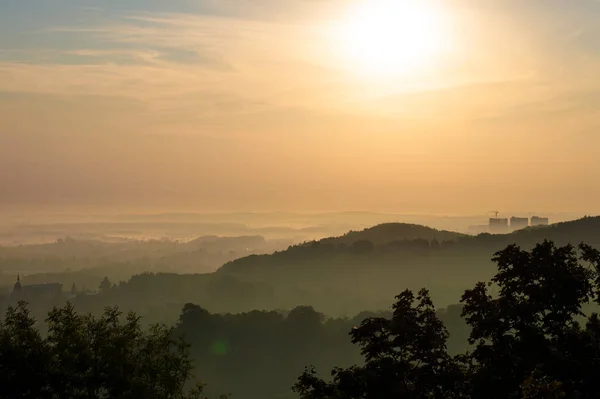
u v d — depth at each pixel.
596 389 24.56
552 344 26.48
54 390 28.39
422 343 26.17
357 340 26.95
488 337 27.91
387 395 24.88
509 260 28.33
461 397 25.98
